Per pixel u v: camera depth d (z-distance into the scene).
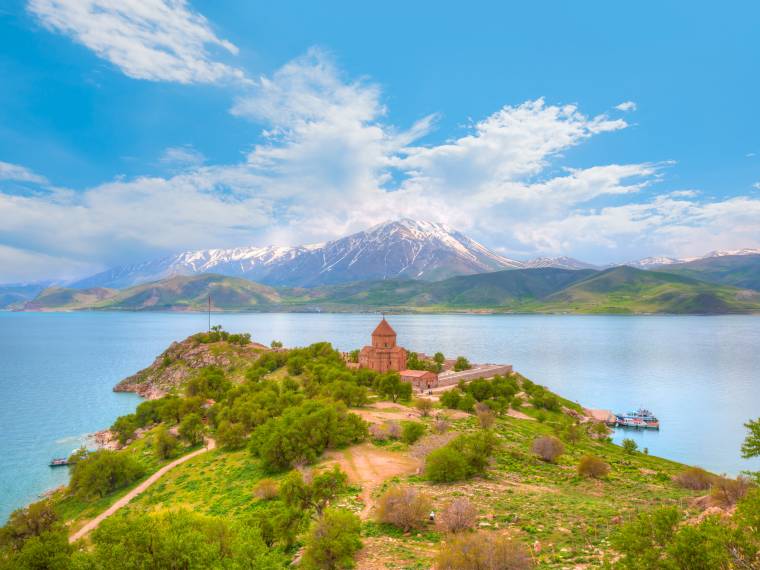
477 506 52.22
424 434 87.56
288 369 171.75
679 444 130.50
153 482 88.81
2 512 91.00
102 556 37.28
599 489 63.41
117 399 187.88
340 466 73.31
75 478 91.12
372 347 170.75
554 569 35.22
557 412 144.62
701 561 25.61
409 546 43.72
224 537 39.81
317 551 39.53
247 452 93.81
